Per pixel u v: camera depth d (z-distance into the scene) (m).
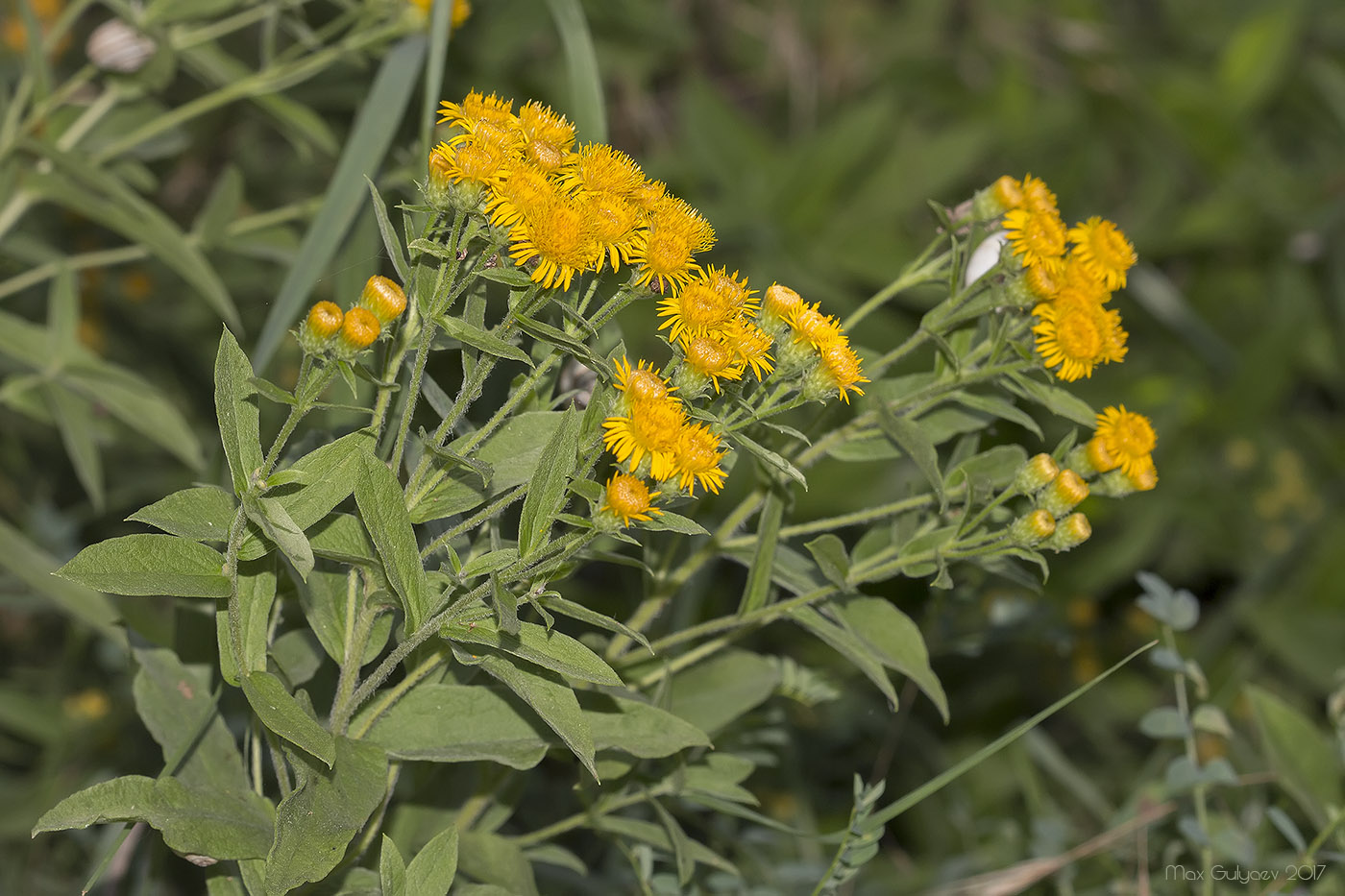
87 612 0.86
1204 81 1.57
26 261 0.97
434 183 0.69
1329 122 1.65
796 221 1.37
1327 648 1.26
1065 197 1.56
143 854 0.80
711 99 1.40
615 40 1.45
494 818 0.76
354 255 0.84
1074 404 0.76
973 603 0.92
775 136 1.63
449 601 0.71
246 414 0.69
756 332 0.71
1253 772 1.00
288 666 0.73
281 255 0.93
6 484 1.16
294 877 0.68
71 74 1.17
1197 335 1.48
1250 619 1.28
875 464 1.23
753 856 0.85
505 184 0.69
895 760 1.08
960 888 0.84
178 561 0.69
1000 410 0.76
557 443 0.69
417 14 0.85
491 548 0.72
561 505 0.69
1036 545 0.74
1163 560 1.42
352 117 1.20
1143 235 1.55
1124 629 1.36
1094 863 0.89
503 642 0.69
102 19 1.20
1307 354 1.51
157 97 1.15
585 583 1.15
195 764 0.73
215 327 1.26
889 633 0.76
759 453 0.71
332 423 0.75
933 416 0.78
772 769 0.97
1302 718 0.84
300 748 0.70
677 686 0.78
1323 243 1.49
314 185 1.34
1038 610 0.88
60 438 1.18
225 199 0.90
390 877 0.70
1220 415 1.45
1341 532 1.37
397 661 0.70
